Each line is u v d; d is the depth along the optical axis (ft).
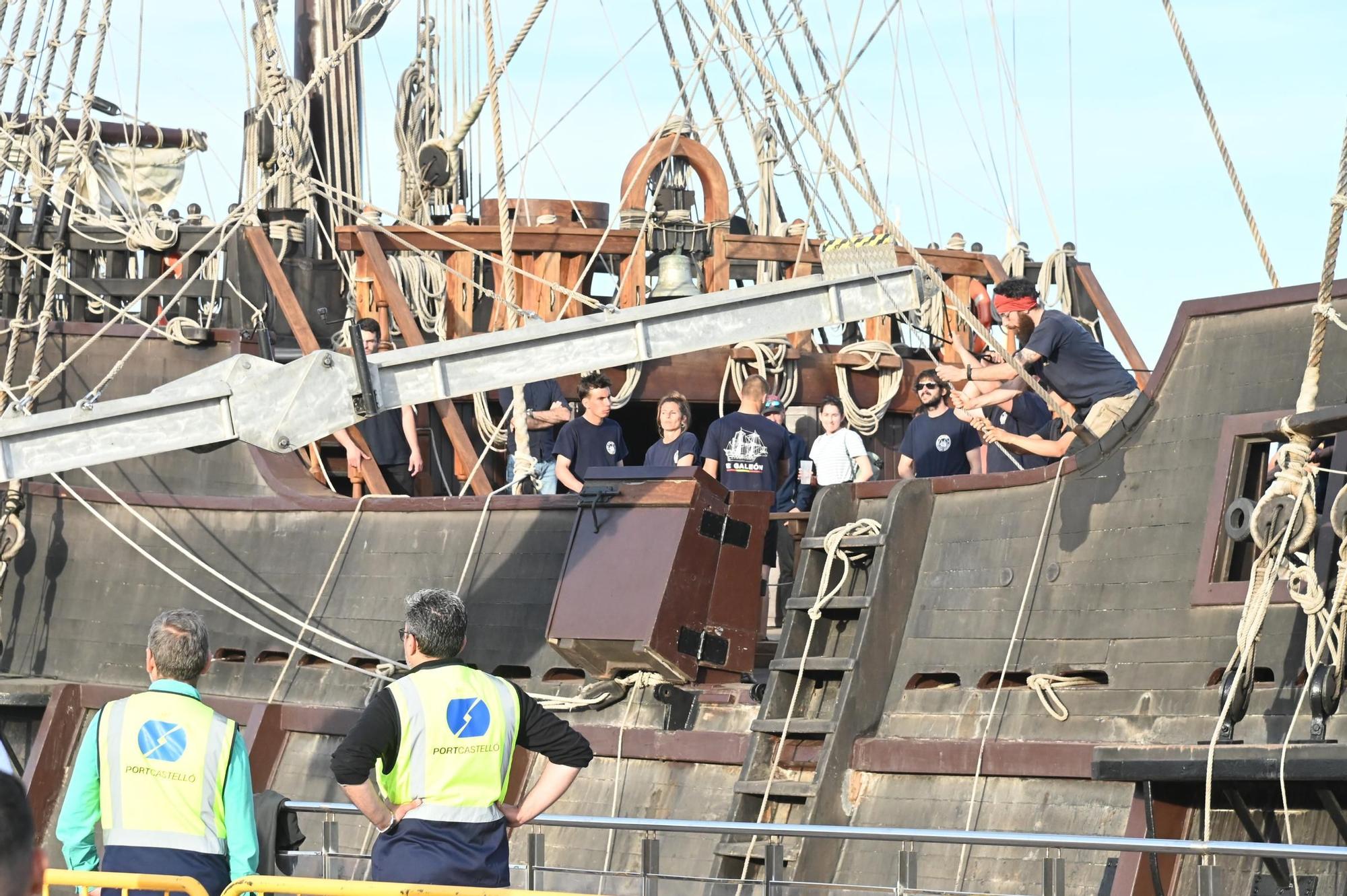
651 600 85.87
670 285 113.19
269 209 127.44
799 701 82.53
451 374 81.20
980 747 74.54
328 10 143.33
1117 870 64.59
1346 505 61.98
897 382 115.24
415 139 135.64
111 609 114.83
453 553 99.81
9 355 117.19
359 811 55.67
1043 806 72.08
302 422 80.07
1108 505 75.31
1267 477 71.41
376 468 110.42
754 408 98.48
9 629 118.32
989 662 77.92
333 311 120.06
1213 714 68.13
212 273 119.14
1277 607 67.21
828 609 82.94
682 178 117.80
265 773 101.81
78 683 114.01
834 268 82.43
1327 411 61.62
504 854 51.19
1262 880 63.10
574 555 90.17
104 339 120.06
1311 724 63.10
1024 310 86.99
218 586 110.01
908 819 76.64
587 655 88.48
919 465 103.14
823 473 104.22
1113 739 71.26
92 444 79.36
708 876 81.56
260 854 64.85
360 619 102.89
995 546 79.56
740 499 88.74
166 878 51.93
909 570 82.17
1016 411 103.91
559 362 81.46
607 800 88.17
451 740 50.49
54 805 111.24
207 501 111.75
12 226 123.34
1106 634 73.61
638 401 111.65
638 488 88.94
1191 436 72.90
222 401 79.77
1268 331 71.41
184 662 56.29
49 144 130.11
